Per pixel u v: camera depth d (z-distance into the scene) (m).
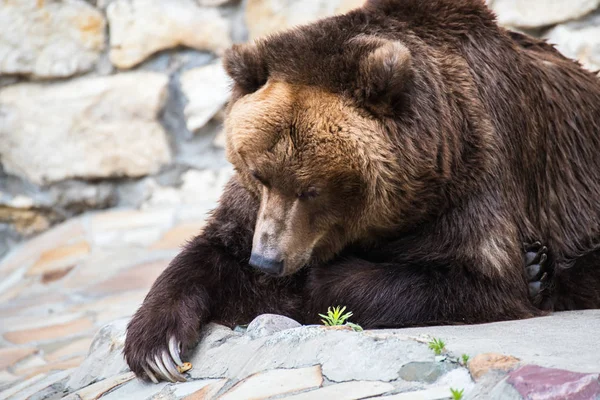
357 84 8.62
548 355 6.65
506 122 9.50
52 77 20.30
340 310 8.94
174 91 20.17
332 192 8.70
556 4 18.02
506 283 8.96
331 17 9.59
